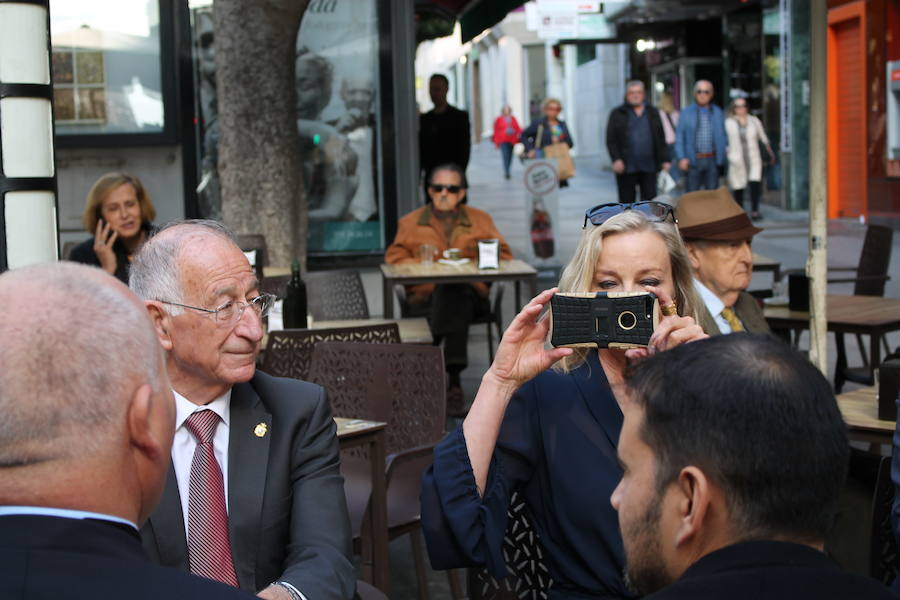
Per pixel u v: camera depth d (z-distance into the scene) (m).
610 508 2.32
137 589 1.22
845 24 16.77
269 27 7.02
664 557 1.33
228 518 2.50
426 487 2.33
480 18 11.31
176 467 2.51
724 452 1.26
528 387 2.44
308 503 2.59
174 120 8.96
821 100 4.87
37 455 1.23
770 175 18.19
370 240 9.54
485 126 52.53
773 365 1.30
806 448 1.26
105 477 1.27
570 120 38.25
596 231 2.58
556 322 2.34
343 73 9.35
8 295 1.28
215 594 1.25
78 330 1.26
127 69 8.90
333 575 2.44
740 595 1.20
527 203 12.18
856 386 6.98
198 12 8.91
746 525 1.27
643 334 2.30
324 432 2.71
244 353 2.55
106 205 5.73
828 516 1.29
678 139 15.10
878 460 2.94
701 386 1.29
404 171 9.53
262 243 7.00
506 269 6.95
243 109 7.11
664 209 2.68
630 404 1.39
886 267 6.97
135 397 1.29
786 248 13.28
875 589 1.22
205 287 2.52
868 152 16.02
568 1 20.12
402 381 4.23
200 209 9.05
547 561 2.43
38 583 1.19
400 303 7.36
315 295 6.30
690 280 2.66
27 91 3.15
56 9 8.79
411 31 9.35
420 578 4.10
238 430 2.58
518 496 2.46
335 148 9.42
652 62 23.48
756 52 18.98
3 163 3.17
